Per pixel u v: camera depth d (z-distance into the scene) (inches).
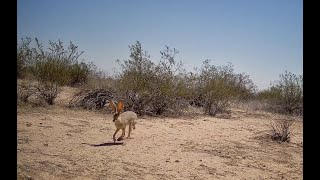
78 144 362.0
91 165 291.4
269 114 830.5
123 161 313.7
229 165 335.0
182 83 695.1
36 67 629.9
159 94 641.0
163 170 298.4
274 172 323.3
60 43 663.1
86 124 477.4
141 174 281.1
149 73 650.2
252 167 335.0
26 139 358.0
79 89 721.0
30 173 251.0
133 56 655.1
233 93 791.7
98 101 625.3
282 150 423.8
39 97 606.9
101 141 387.5
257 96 1088.2
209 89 736.3
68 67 680.4
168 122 564.4
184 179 279.3
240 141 458.6
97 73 824.9
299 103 883.4
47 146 339.6
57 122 466.9
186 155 358.0
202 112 727.1
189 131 500.4
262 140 476.7
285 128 490.6
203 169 312.8
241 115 762.8
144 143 394.9
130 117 406.0
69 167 279.1
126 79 633.6
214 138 463.8
